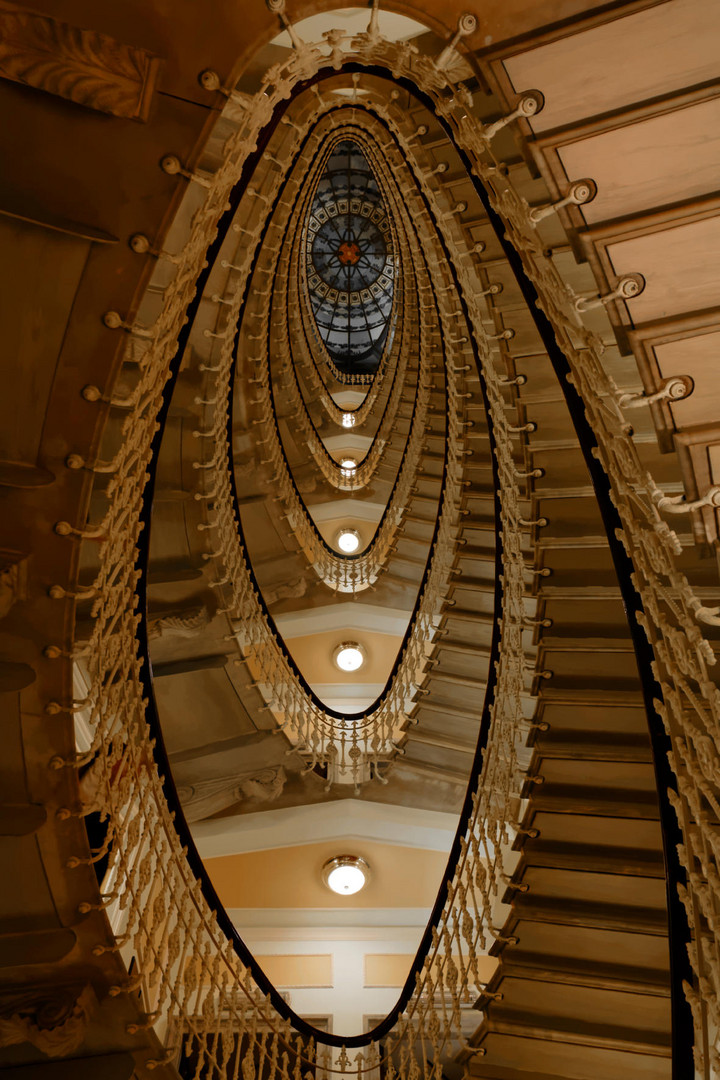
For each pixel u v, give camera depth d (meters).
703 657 2.68
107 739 3.53
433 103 3.68
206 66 2.39
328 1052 5.67
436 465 9.99
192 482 7.11
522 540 5.40
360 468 11.97
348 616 9.85
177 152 2.47
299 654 9.83
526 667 4.90
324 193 16.95
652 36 2.28
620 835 4.34
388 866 7.02
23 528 2.79
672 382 2.76
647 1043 4.11
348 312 17.94
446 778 7.18
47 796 3.14
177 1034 3.79
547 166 2.57
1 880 3.25
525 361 5.21
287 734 7.77
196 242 3.04
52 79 2.27
